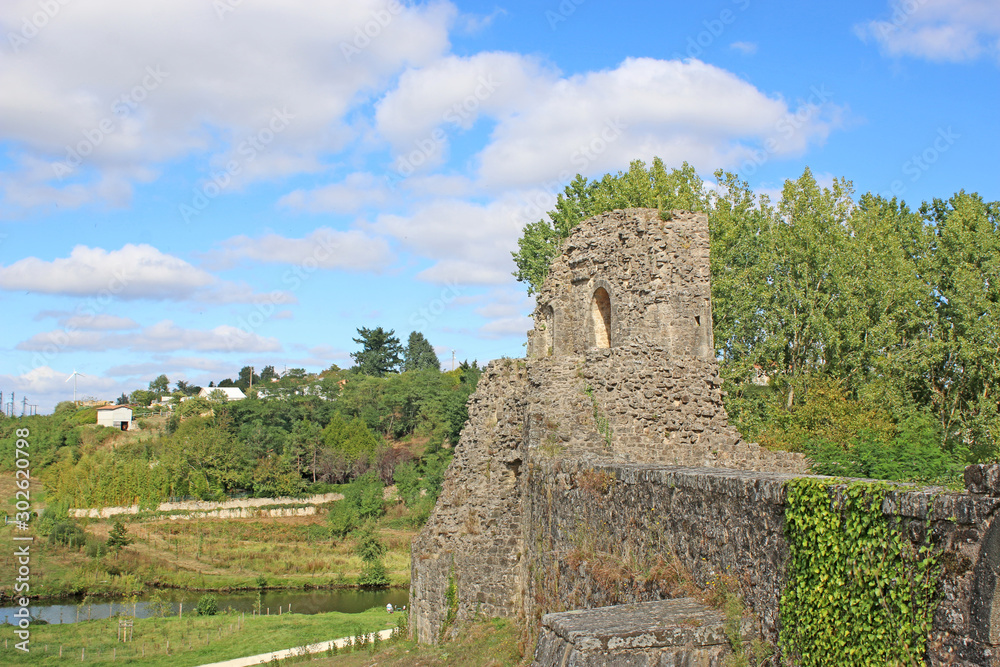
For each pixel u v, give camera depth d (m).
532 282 49.47
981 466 8.16
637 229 24.02
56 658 39.75
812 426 34.34
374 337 169.75
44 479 89.06
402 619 33.09
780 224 45.75
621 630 11.13
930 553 8.56
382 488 94.38
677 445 20.84
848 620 9.55
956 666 8.14
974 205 46.69
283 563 72.75
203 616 52.12
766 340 42.59
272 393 155.50
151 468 96.56
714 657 11.20
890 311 44.06
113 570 66.62
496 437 24.23
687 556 13.01
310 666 26.31
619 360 20.72
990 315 40.12
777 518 10.98
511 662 19.16
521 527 22.98
